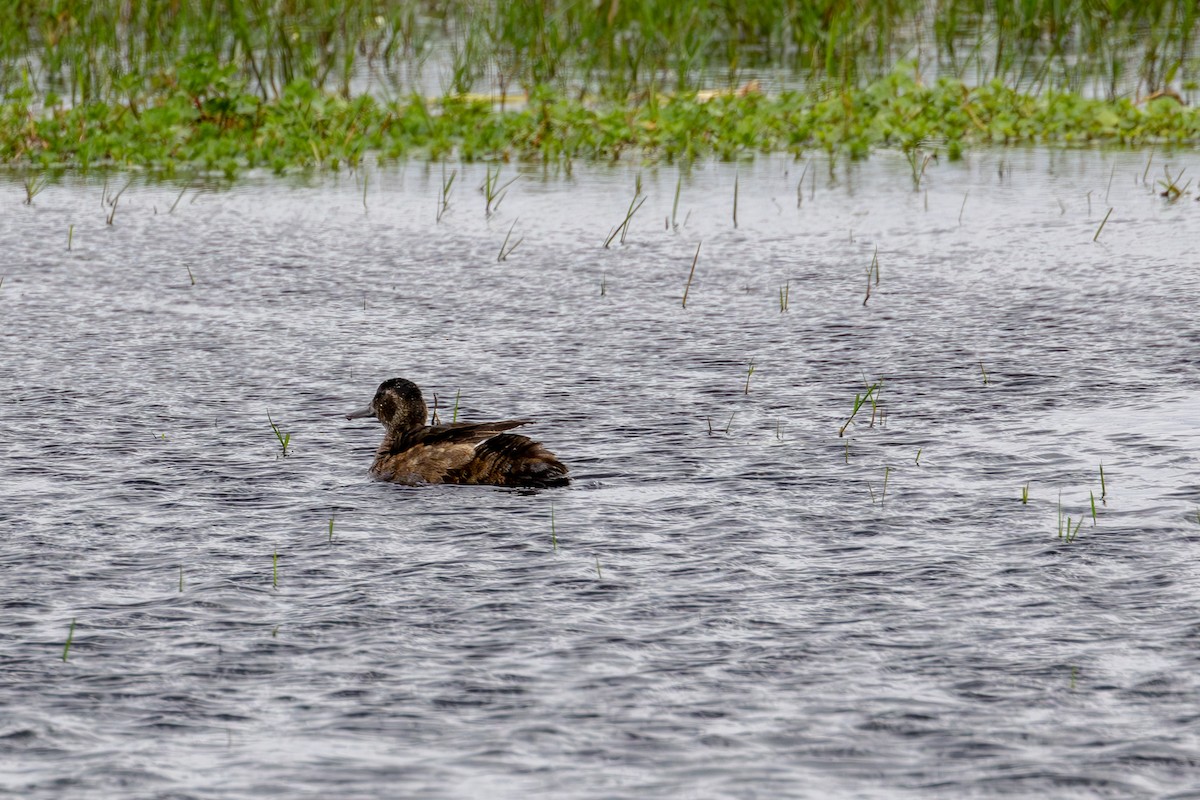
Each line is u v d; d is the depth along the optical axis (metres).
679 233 34.16
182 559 15.79
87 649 13.57
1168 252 31.12
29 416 21.20
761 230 34.28
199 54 46.31
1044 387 22.02
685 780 11.19
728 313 27.23
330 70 53.62
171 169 43.00
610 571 15.27
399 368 23.86
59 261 32.03
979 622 13.92
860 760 11.45
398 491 17.98
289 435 20.23
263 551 16.00
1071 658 13.12
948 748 11.62
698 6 53.72
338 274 30.78
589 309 27.70
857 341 25.09
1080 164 41.59
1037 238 32.78
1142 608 14.15
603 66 53.81
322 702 12.51
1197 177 39.12
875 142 45.84
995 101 46.88
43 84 51.69
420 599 14.63
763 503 17.30
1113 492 17.39
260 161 43.72
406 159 44.34
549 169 42.50
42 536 16.48
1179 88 50.72
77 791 11.14
